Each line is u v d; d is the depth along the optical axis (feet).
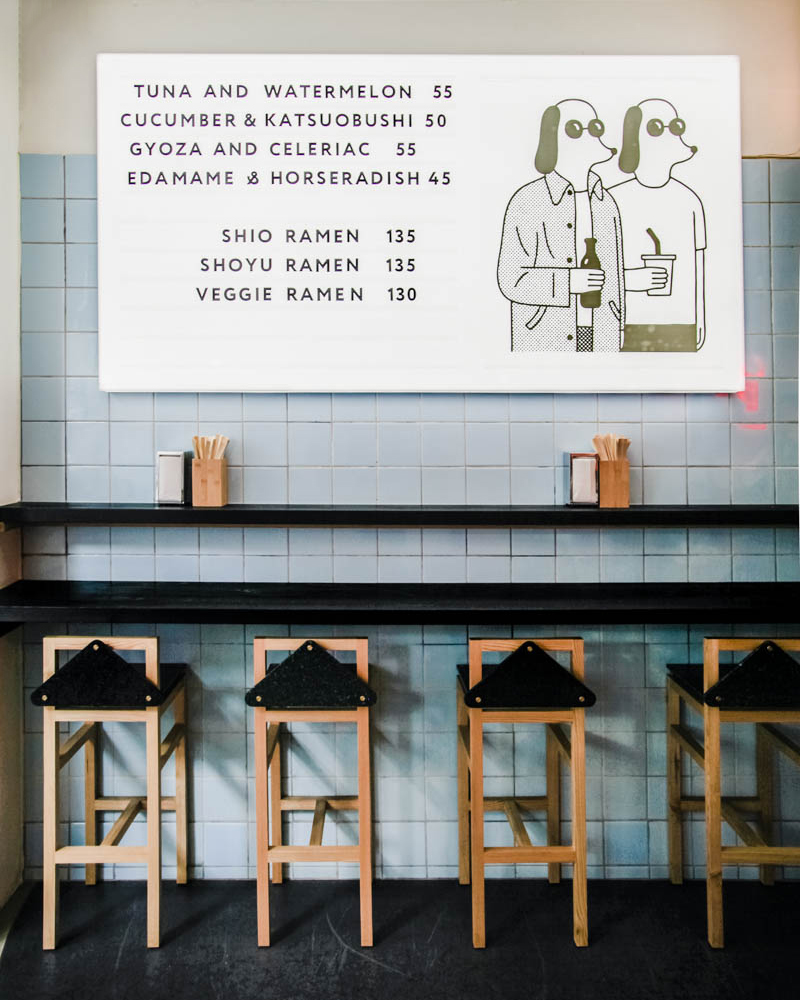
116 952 7.27
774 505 8.51
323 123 8.28
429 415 8.50
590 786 8.63
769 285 8.52
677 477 8.59
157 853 7.30
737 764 8.65
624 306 8.41
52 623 8.54
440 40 8.37
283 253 8.32
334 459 8.52
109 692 7.18
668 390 8.46
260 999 6.66
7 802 8.14
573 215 8.38
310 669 7.19
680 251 8.41
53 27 8.36
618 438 8.30
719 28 8.44
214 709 8.58
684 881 8.57
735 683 7.17
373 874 8.60
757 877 8.60
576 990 6.77
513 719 7.23
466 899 8.16
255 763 7.89
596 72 8.33
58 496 8.53
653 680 8.63
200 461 8.13
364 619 7.42
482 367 8.41
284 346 8.37
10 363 8.27
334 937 7.49
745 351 8.54
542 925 7.68
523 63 8.30
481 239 8.34
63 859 7.27
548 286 8.39
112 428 8.50
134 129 8.27
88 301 8.45
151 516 7.85
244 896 8.23
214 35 8.35
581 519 7.91
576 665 7.36
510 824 8.28
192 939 7.45
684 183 8.40
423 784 8.60
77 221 8.41
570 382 8.43
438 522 7.86
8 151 8.16
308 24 8.36
